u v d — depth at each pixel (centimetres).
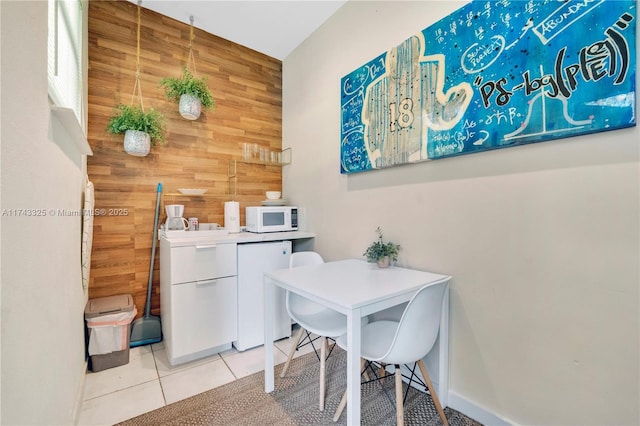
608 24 101
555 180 118
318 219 259
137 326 225
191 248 199
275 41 280
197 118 263
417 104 167
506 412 134
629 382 102
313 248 264
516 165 130
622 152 102
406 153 173
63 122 114
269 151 301
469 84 142
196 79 241
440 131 155
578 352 113
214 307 209
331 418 147
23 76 75
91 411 151
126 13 230
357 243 218
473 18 141
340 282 147
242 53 292
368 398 163
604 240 107
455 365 155
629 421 102
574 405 114
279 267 240
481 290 143
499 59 131
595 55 104
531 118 121
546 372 122
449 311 157
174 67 252
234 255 218
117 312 193
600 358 108
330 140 245
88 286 213
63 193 118
